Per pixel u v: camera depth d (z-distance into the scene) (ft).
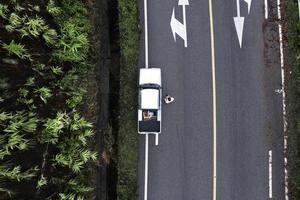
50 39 189.16
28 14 185.06
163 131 221.25
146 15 222.28
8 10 179.63
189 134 221.46
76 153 195.52
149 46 222.07
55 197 189.47
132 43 219.82
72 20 202.08
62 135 193.57
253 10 222.28
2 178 173.58
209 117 221.87
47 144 187.21
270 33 222.28
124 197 217.97
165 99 219.20
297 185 218.59
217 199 220.23
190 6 222.48
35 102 183.52
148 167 220.64
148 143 220.84
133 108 220.02
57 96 192.54
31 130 178.60
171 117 221.46
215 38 222.48
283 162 220.64
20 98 179.32
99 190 212.84
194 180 220.64
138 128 216.13
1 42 176.96
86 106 207.10
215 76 222.07
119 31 220.64
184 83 222.07
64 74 196.75
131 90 220.23
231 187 220.64
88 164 206.69
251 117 221.46
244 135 221.46
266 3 222.28
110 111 220.23
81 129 197.88
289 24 221.46
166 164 220.84
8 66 177.47
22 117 176.65
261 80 222.07
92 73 210.38
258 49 222.07
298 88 220.64
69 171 195.93
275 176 220.64
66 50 194.29
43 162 185.57
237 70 222.07
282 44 221.46
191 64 222.28
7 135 173.27
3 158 173.58
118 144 219.61
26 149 179.93
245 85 221.87
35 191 182.70
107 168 218.38
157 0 222.28
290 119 221.46
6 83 175.83
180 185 220.43
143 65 221.87
